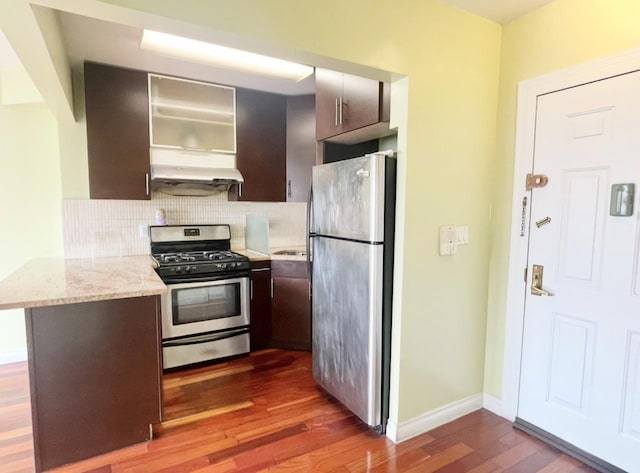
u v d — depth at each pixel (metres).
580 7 1.86
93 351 1.90
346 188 2.19
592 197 1.85
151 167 3.06
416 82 1.94
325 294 2.45
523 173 2.15
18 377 2.82
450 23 2.03
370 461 1.91
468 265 2.28
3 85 2.98
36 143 3.15
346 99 2.36
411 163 1.98
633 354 1.74
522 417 2.22
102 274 2.37
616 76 1.74
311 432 2.16
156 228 3.31
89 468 1.84
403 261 2.02
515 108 2.19
